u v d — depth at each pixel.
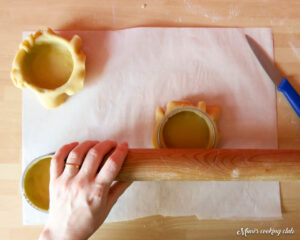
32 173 0.47
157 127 0.48
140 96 0.51
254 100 0.52
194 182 0.51
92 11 0.52
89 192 0.39
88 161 0.40
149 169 0.41
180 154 0.41
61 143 0.51
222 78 0.52
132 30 0.52
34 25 0.51
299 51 0.52
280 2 0.52
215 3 0.52
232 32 0.52
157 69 0.52
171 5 0.52
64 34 0.51
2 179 0.50
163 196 0.51
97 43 0.51
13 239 0.50
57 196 0.39
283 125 0.51
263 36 0.51
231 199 0.51
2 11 0.51
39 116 0.51
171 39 0.52
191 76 0.52
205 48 0.52
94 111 0.51
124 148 0.42
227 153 0.41
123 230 0.50
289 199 0.51
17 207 0.50
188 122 0.49
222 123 0.51
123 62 0.52
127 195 0.51
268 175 0.41
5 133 0.51
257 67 0.52
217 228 0.50
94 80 0.51
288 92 0.51
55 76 0.50
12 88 0.51
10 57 0.51
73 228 0.39
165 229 0.50
